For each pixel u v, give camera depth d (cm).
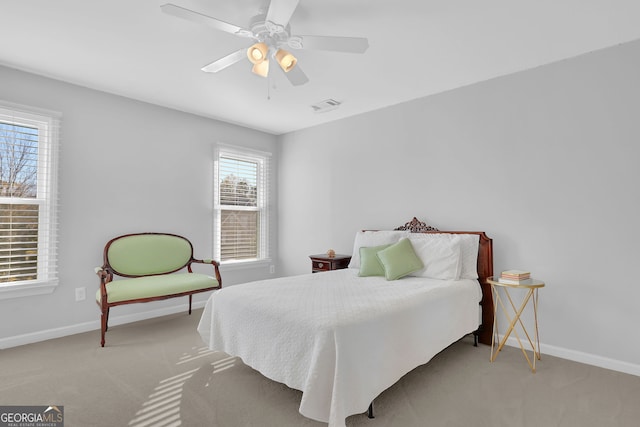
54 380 234
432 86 341
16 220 302
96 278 346
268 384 231
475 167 331
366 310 200
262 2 209
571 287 278
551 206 288
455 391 223
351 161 433
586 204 272
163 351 288
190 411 197
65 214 327
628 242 255
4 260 295
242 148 471
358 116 426
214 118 443
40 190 316
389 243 352
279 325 200
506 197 312
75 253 333
